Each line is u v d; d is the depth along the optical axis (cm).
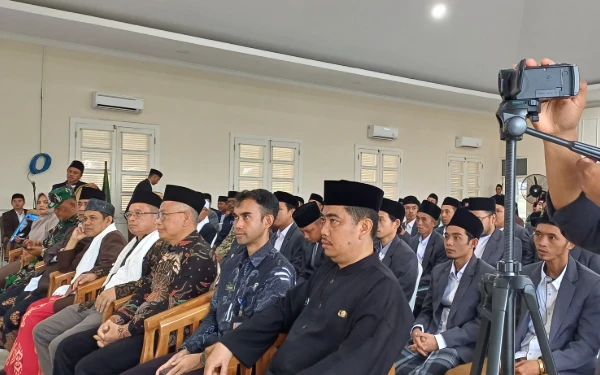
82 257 333
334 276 182
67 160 668
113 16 623
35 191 647
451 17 723
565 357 200
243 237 220
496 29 759
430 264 409
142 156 719
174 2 617
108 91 693
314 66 754
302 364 170
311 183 864
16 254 455
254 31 691
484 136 1086
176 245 255
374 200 178
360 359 154
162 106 733
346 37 731
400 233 450
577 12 708
